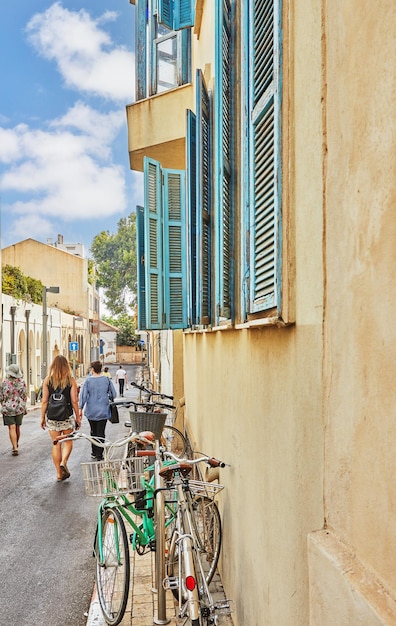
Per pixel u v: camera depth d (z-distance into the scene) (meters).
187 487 3.82
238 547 3.49
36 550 5.86
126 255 85.06
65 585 5.02
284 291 2.18
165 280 7.50
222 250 3.43
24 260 53.69
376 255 1.40
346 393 1.60
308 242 1.99
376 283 1.40
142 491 4.47
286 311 2.16
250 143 2.71
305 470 1.99
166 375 15.71
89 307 60.28
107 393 9.77
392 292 1.31
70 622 4.35
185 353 10.01
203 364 6.02
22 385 11.39
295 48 2.17
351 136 1.57
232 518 3.77
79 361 51.81
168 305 7.47
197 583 3.21
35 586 5.00
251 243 2.67
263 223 2.50
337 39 1.69
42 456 11.13
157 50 8.34
